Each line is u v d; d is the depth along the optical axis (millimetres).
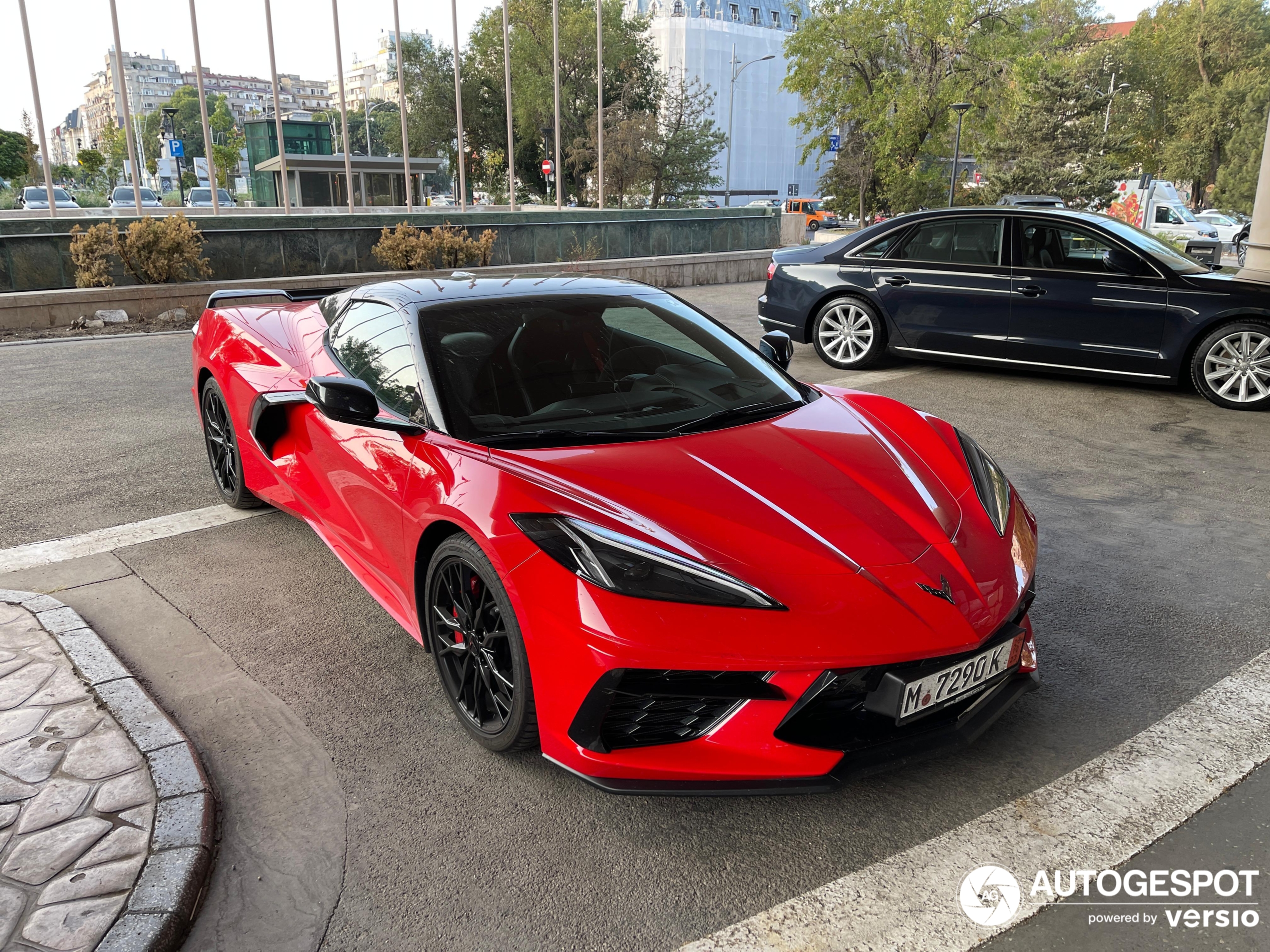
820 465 2598
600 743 2109
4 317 9945
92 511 4461
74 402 6727
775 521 2287
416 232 13297
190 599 3512
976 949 1837
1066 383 7375
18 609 3291
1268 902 1944
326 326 3787
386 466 2811
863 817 2258
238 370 3988
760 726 2076
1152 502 4559
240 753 2527
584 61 46000
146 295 10766
